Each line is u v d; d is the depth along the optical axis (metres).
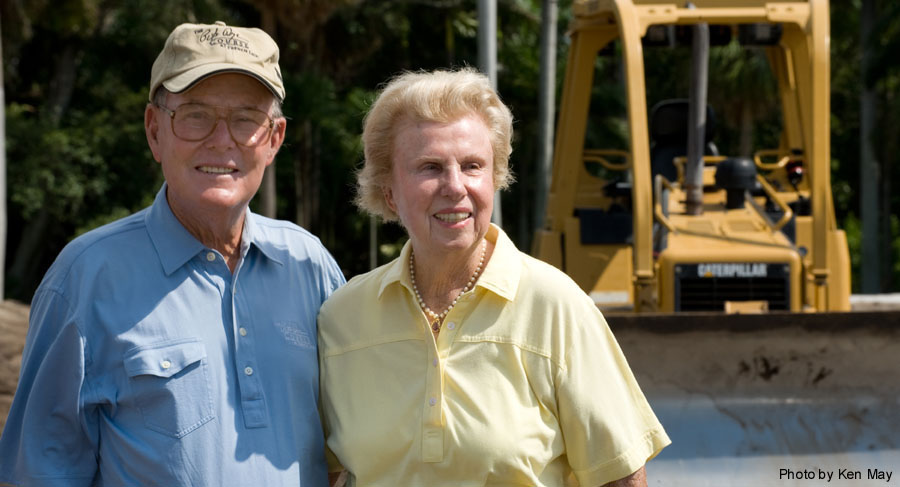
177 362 2.25
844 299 5.45
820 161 5.34
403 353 2.36
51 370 2.24
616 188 6.26
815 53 5.41
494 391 2.26
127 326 2.25
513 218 22.03
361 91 19.14
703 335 4.27
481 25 8.16
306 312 2.50
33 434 2.25
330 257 2.66
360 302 2.46
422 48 21.52
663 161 6.47
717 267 5.18
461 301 2.31
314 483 2.41
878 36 15.97
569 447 2.30
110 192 19.55
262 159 2.41
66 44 19.95
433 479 2.28
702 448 4.15
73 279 2.27
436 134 2.27
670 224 5.64
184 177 2.33
